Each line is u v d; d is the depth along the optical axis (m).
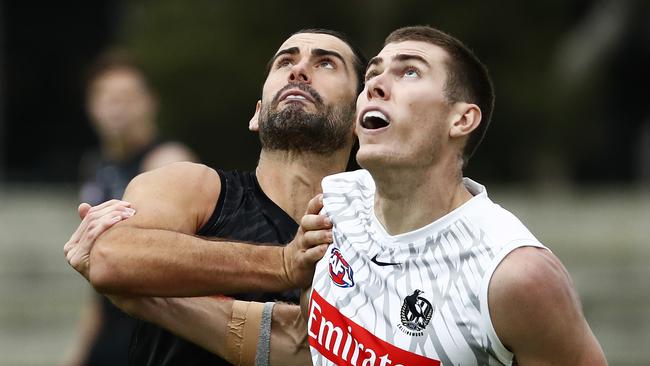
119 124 22.94
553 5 81.19
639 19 85.12
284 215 13.56
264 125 13.77
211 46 75.94
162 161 23.12
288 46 13.90
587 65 81.44
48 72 98.88
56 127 99.25
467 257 10.98
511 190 76.12
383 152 11.21
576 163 90.69
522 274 10.66
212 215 13.31
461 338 10.83
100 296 22.05
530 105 78.81
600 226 46.38
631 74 93.88
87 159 28.28
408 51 11.40
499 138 80.31
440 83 11.34
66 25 98.19
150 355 13.52
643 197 69.50
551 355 10.91
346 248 11.66
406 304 11.07
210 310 12.95
